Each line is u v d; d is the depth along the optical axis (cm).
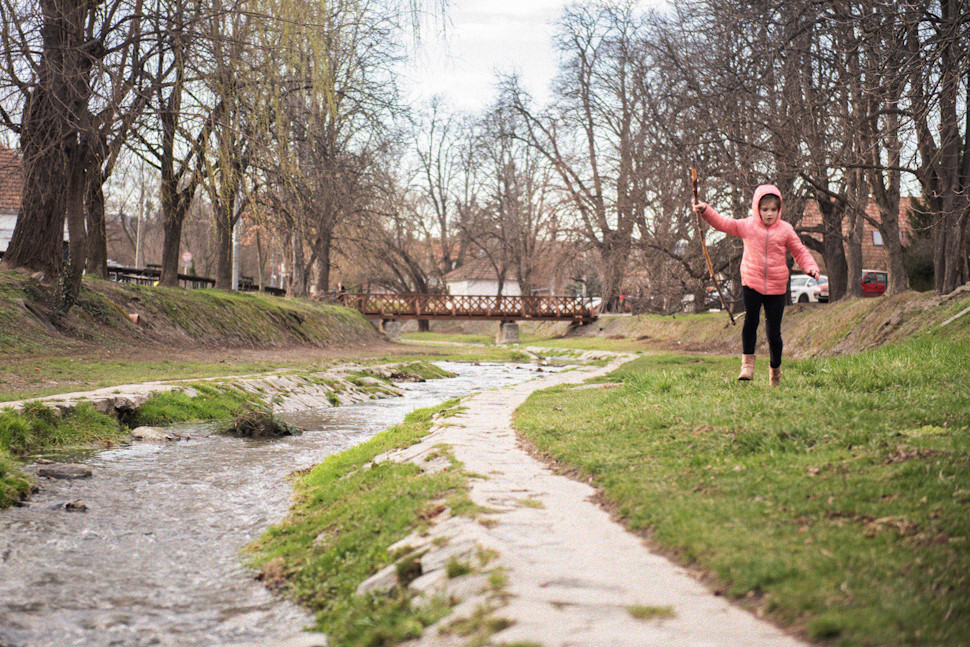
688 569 431
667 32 3111
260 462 1067
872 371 949
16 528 695
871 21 1627
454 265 9106
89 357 1805
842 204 2644
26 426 1062
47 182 1938
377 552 545
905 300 2178
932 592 363
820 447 655
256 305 3250
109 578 575
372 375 2469
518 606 363
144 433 1211
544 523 527
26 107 1730
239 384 1661
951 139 1739
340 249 4494
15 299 1875
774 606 363
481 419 1152
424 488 656
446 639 347
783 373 1114
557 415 1084
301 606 516
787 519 487
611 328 5497
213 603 525
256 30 1873
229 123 1958
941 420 696
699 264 3588
